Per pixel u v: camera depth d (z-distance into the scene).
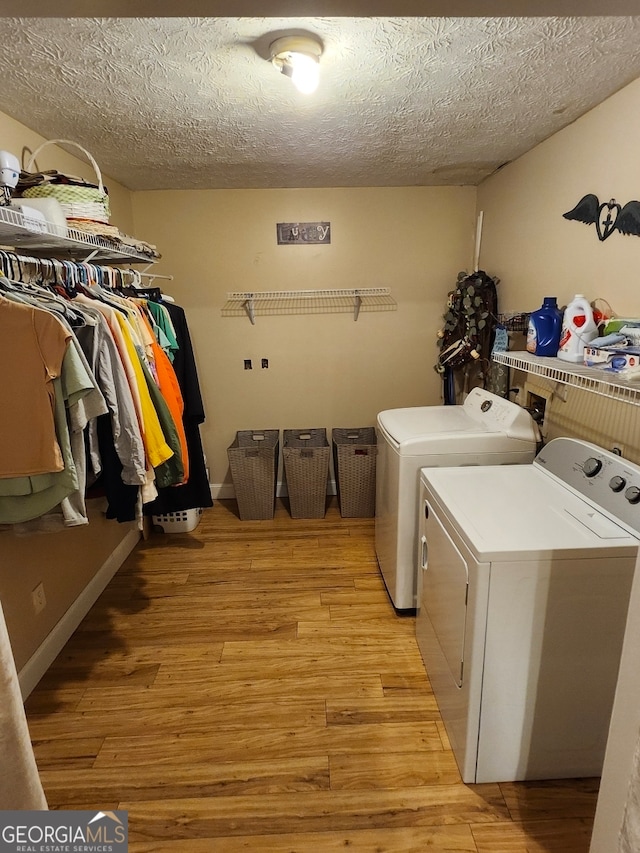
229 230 3.33
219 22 1.33
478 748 1.50
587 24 1.36
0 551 1.78
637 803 0.79
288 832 1.40
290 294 3.45
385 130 2.20
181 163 2.64
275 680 1.96
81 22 1.31
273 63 1.51
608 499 1.56
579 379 1.79
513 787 1.53
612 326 1.79
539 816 1.44
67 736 1.72
